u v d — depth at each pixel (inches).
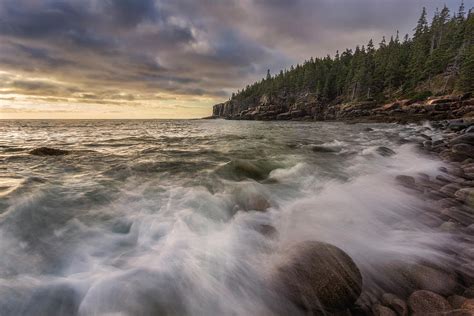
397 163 352.5
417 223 160.6
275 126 1663.4
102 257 129.8
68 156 422.0
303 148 512.4
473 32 2145.7
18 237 148.1
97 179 276.8
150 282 108.7
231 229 154.4
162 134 1010.1
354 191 223.0
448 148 431.2
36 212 181.3
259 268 111.3
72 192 229.5
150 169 326.3
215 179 269.9
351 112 2428.6
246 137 807.7
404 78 2498.8
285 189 237.1
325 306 93.0
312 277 96.2
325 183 256.4
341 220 164.2
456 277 106.0
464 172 278.5
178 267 118.3
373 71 2893.7
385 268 114.0
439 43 2564.0
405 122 1566.2
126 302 98.5
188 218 173.8
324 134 901.8
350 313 93.1
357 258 123.8
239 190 219.8
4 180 264.7
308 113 3127.5
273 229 147.6
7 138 819.4
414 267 110.3
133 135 959.6
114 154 447.2
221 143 628.4
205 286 106.3
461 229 146.3
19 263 124.6
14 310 95.9
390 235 146.3
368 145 553.3
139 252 133.6
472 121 935.0
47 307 97.7
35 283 109.9
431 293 93.3
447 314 84.5
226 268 115.4
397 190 221.1
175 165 350.3
